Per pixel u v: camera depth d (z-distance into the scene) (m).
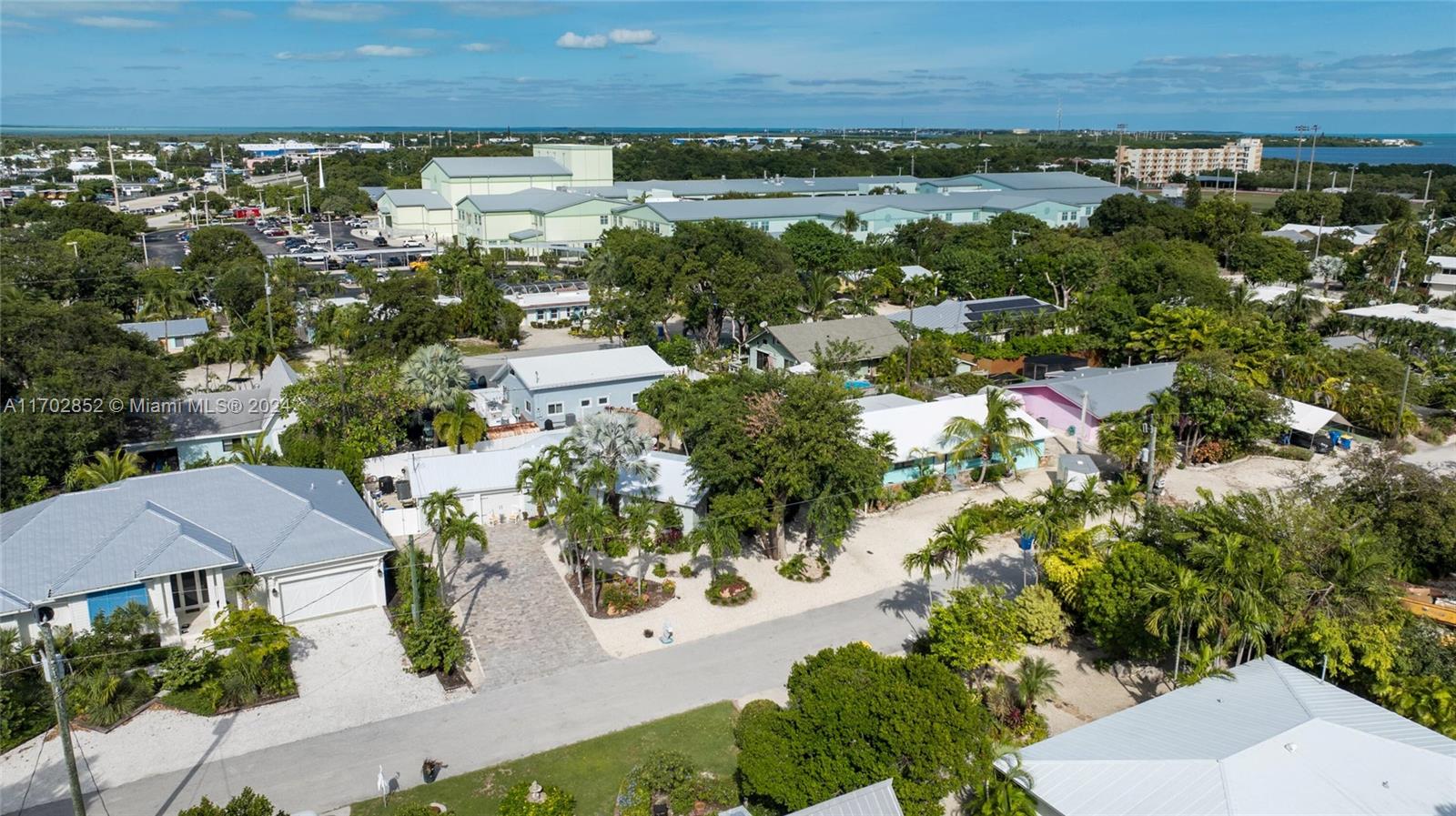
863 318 84.56
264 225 188.50
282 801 29.41
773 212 144.62
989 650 33.62
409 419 62.62
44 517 39.81
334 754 31.78
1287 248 121.00
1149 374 67.69
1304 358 69.00
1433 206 171.88
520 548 48.19
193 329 89.81
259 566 39.25
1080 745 28.45
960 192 174.12
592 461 45.84
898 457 54.34
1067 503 42.25
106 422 52.19
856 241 130.00
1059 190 177.62
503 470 51.97
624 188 176.00
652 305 85.56
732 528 42.22
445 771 30.91
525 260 148.25
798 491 43.22
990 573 45.25
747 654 38.06
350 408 57.88
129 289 97.88
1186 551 35.38
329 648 38.62
